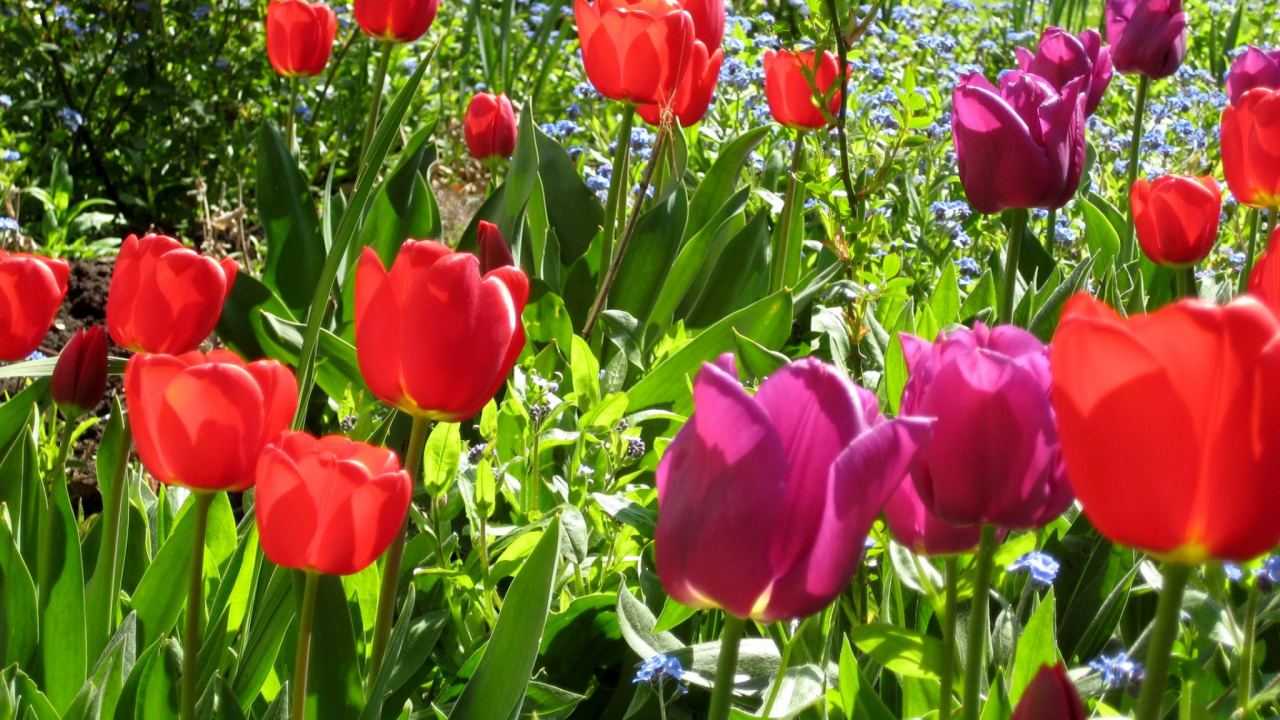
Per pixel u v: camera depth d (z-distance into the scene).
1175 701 0.73
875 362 1.09
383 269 0.65
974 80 0.89
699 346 1.09
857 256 1.03
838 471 0.50
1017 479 0.55
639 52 1.13
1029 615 0.82
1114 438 0.46
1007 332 0.58
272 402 0.65
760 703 0.78
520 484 0.95
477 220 1.34
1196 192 0.94
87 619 0.79
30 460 0.84
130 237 0.81
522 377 0.98
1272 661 0.81
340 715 0.71
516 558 0.85
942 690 0.61
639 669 0.69
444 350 0.65
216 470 0.64
